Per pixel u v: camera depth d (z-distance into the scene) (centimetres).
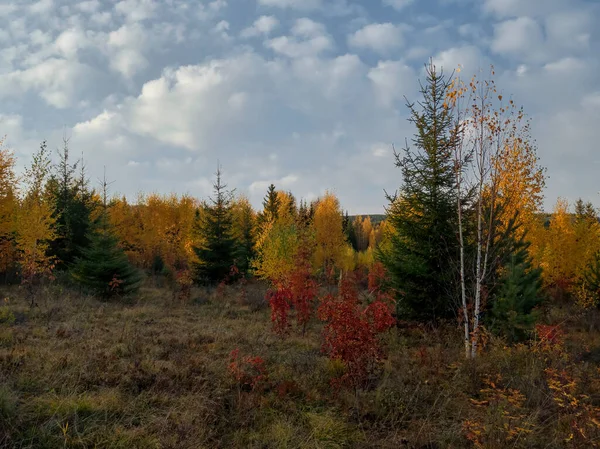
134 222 3303
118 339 907
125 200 4141
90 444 447
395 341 988
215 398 591
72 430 468
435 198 1111
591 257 1912
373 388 660
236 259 2592
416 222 1131
